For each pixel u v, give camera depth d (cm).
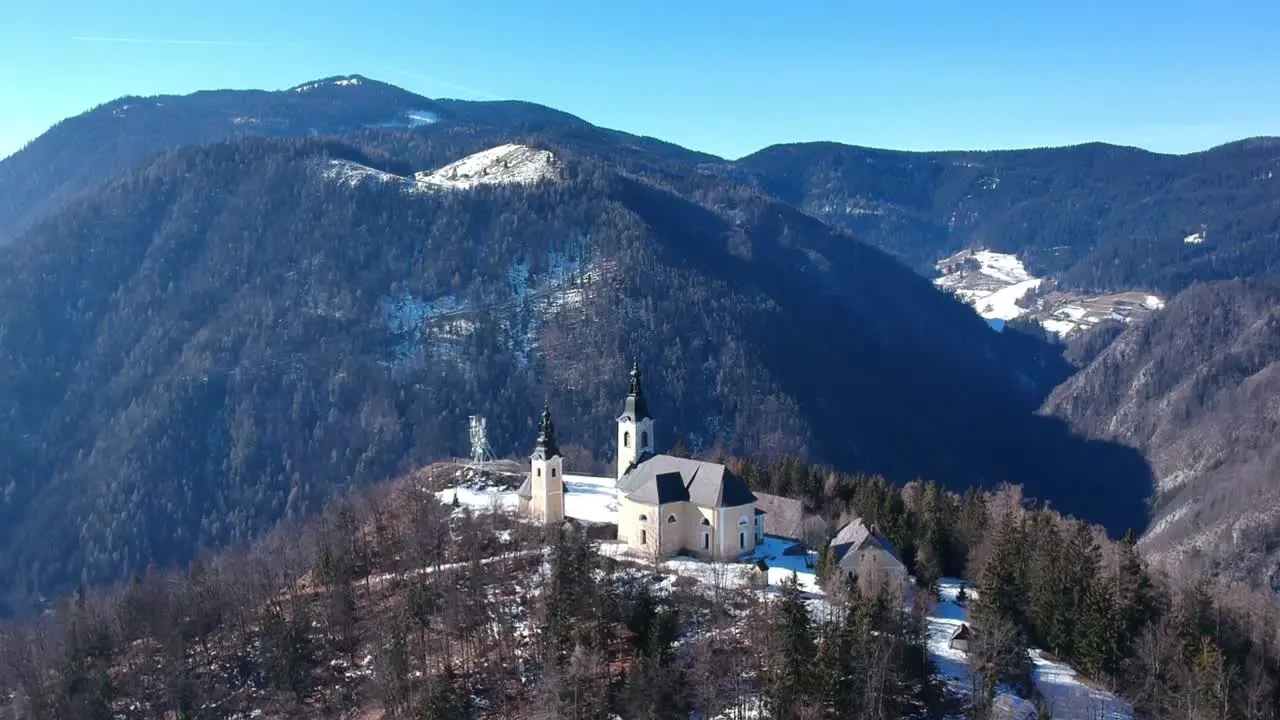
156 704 10512
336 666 10706
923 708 8662
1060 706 8912
